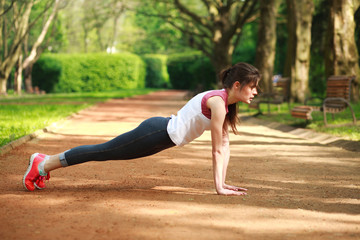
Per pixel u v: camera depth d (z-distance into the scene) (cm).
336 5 1523
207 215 330
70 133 933
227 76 371
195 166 567
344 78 1006
